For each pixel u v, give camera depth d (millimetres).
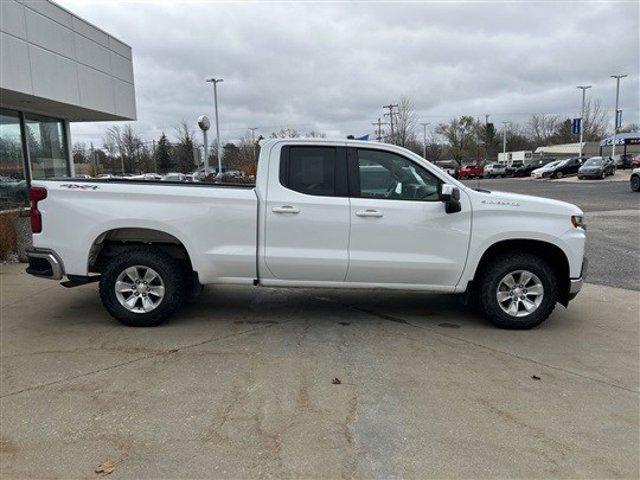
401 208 5297
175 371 4344
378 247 5332
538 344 5078
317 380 4184
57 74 13055
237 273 5430
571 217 5387
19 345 4941
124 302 5434
